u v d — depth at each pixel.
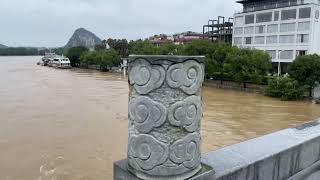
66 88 54.66
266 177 3.10
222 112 36.03
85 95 46.41
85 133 24.72
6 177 16.09
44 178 16.09
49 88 54.28
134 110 2.60
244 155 3.10
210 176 2.69
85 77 77.62
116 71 95.38
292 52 63.72
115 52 100.56
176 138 2.56
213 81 62.12
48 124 27.58
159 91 2.51
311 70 47.19
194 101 2.62
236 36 75.19
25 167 17.42
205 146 22.30
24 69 108.38
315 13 60.75
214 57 60.84
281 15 65.12
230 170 2.79
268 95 48.94
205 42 62.50
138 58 2.54
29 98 42.25
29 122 28.16
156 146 2.54
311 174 3.48
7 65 136.38
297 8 62.34
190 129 2.61
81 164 17.95
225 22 85.50
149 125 2.54
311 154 3.65
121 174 2.73
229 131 27.20
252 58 55.09
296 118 33.72
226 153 3.15
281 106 41.03
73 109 35.00
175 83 2.52
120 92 50.31
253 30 70.94
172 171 2.56
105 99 42.81
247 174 2.91
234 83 57.56
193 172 2.64
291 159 3.36
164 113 2.52
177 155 2.56
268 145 3.38
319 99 45.06
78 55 115.31
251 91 53.59
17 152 19.86
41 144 21.61
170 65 2.49
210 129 27.66
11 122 28.02
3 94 45.66
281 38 65.38
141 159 2.59
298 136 3.69
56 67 115.56
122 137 23.66
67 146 21.25
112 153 19.88
